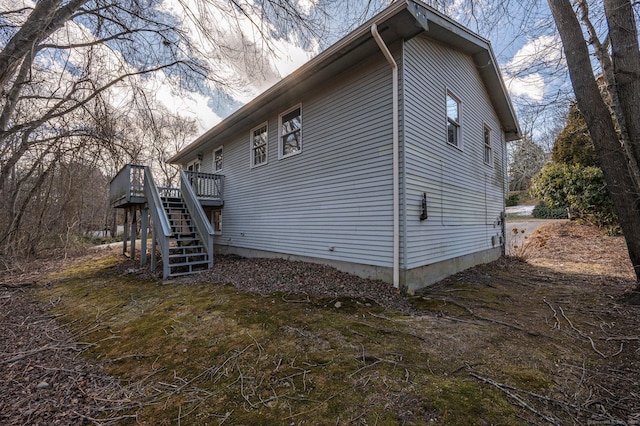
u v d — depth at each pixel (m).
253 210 8.81
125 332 3.53
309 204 6.71
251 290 5.05
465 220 7.03
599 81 6.10
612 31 4.02
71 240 12.47
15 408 2.11
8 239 10.09
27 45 3.51
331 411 1.95
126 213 11.38
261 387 2.27
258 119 8.52
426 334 3.18
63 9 3.85
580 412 1.91
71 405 2.14
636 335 3.08
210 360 2.74
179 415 1.98
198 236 7.73
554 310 3.96
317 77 6.07
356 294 4.62
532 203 23.12
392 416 1.89
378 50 5.16
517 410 1.93
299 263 6.76
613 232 9.52
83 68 5.63
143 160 9.12
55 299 5.27
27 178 10.48
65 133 5.75
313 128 6.61
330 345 2.94
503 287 5.27
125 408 2.08
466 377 2.33
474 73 7.68
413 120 5.10
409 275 4.84
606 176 4.21
